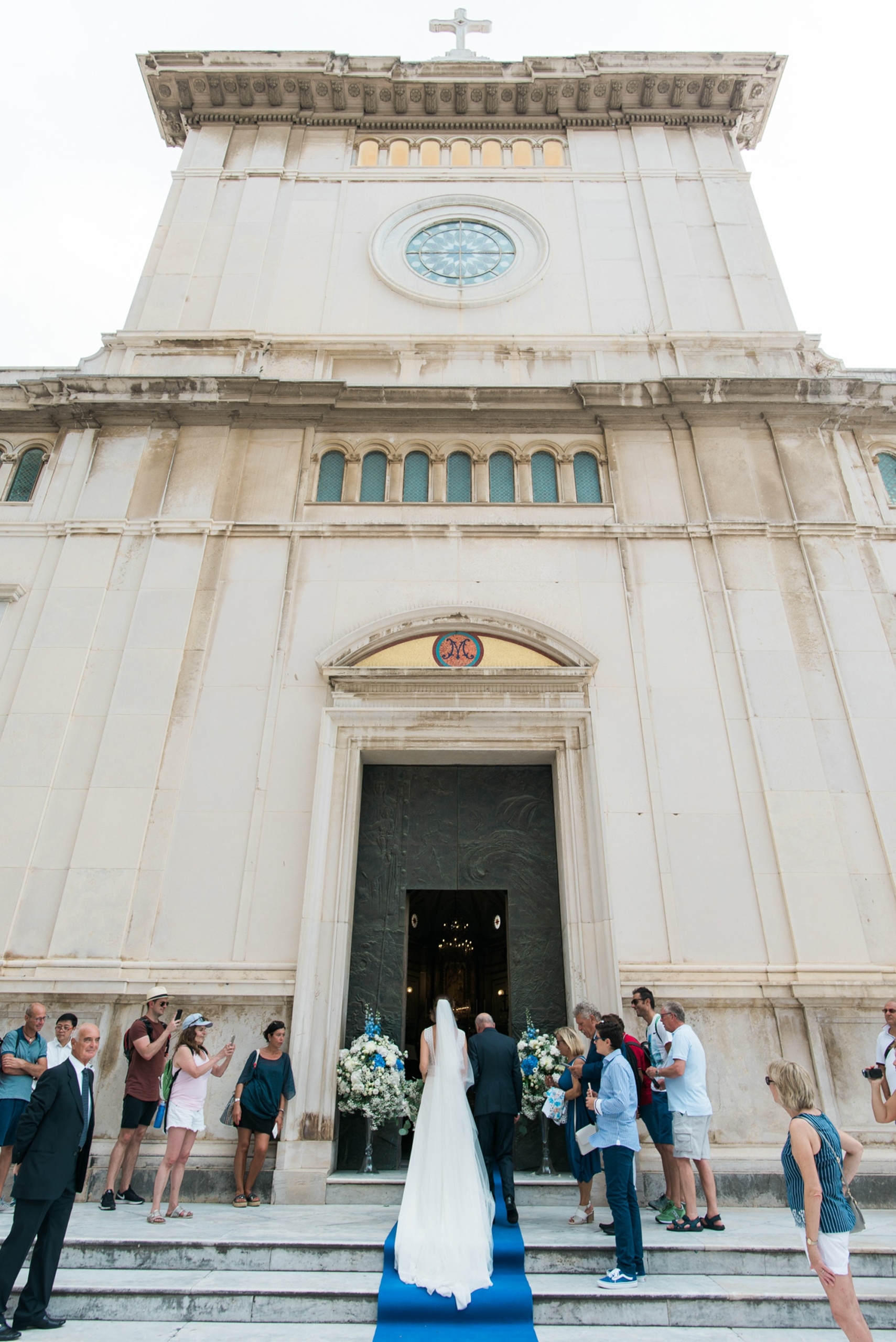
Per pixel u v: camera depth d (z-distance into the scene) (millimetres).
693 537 11562
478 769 10445
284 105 17094
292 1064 8195
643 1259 5582
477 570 11297
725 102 17031
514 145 16922
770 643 10680
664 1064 7141
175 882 9195
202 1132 7988
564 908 9234
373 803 10227
